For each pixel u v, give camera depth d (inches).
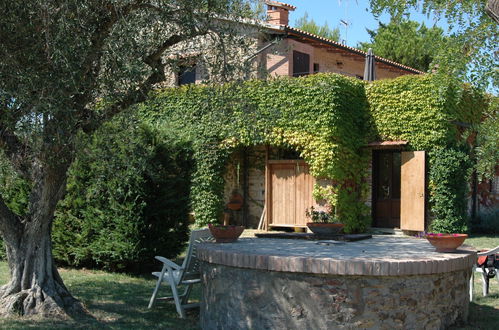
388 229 571.5
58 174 228.1
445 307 209.0
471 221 611.8
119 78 217.5
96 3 215.2
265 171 626.5
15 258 243.4
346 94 553.9
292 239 274.8
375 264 186.5
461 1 279.6
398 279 192.5
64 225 366.3
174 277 261.0
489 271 290.7
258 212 649.6
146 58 244.5
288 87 550.9
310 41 687.1
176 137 374.9
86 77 214.4
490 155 285.9
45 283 243.3
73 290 298.7
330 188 545.3
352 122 565.0
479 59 281.4
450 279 211.2
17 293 239.5
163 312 256.5
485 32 276.4
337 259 190.2
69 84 195.2
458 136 557.3
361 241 271.6
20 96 193.3
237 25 269.9
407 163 550.3
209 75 271.4
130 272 360.8
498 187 673.0
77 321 230.8
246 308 203.6
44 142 198.7
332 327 189.5
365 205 580.7
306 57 698.2
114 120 259.6
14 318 228.8
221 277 213.9
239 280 206.5
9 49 204.8
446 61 288.0
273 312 197.2
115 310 255.1
